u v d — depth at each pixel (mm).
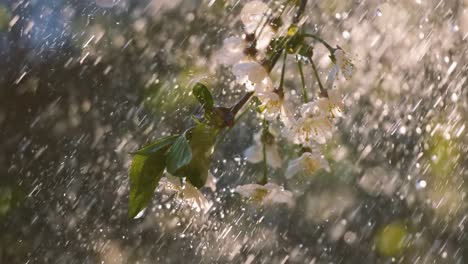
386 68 1648
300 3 1167
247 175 1609
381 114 1684
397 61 1652
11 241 1754
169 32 1652
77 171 1812
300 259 1730
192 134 1096
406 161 1681
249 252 1728
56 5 1775
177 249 1725
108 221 1788
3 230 1756
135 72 1690
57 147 1812
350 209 1717
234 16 1606
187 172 1092
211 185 1150
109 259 1756
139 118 1668
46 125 1804
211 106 1104
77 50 1771
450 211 1644
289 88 1313
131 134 1715
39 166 1812
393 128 1680
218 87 1521
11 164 1798
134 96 1696
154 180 1094
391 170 1690
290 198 1189
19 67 1791
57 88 1785
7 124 1807
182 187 1146
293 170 1195
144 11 1704
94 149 1794
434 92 1678
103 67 1744
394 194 1698
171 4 1654
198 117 1106
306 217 1726
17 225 1770
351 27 1539
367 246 1715
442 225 1659
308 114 1175
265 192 1189
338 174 1693
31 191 1798
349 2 1521
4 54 1783
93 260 1762
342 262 1725
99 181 1809
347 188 1701
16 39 1782
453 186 1642
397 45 1641
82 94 1782
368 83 1646
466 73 1683
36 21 1786
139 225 1746
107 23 1749
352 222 1720
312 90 1314
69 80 1782
